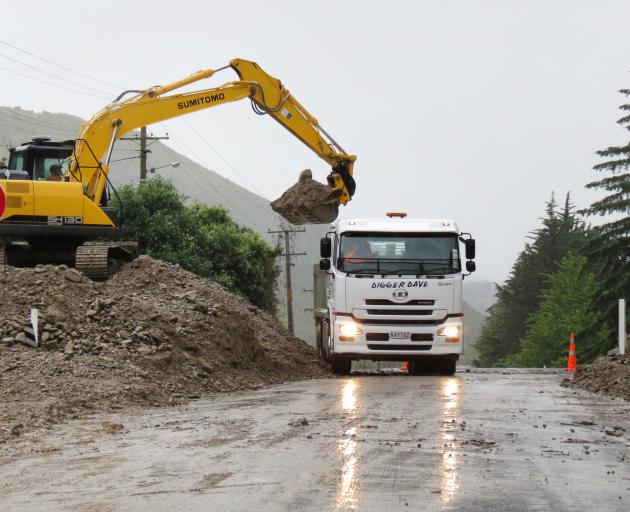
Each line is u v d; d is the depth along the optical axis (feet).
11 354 51.88
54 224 72.02
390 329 69.31
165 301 68.90
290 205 81.97
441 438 33.68
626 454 31.07
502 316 321.11
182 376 55.52
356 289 69.36
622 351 72.95
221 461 28.60
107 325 58.13
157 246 149.59
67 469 27.73
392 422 38.37
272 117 85.71
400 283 69.36
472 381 65.21
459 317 70.03
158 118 79.36
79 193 72.84
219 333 65.16
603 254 155.43
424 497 23.43
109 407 44.34
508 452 30.81
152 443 32.73
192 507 22.25
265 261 186.09
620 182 157.58
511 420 40.04
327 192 81.66
